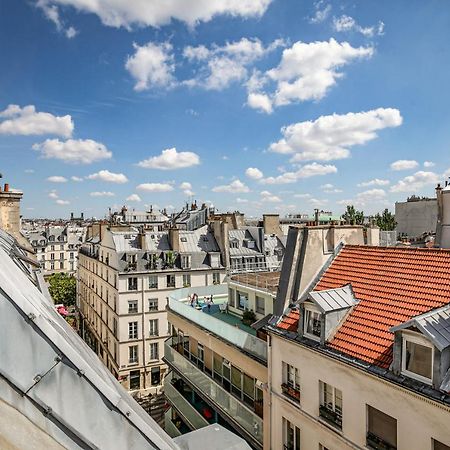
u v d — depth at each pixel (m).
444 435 9.98
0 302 2.63
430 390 10.27
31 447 2.57
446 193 25.30
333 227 18.17
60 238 109.62
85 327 63.75
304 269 17.06
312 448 14.28
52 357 2.76
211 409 22.23
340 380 13.12
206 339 21.70
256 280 24.28
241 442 4.79
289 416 15.48
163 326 44.41
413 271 14.58
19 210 19.25
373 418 12.17
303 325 14.89
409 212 77.44
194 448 4.57
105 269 49.31
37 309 2.98
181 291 27.88
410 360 11.13
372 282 15.30
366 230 21.27
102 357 50.84
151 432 3.20
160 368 44.06
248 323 22.78
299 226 17.81
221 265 47.81
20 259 8.34
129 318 42.72
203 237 50.03
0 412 2.53
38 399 2.71
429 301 12.91
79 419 2.84
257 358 17.62
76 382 2.83
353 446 12.55
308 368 14.51
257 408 17.75
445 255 14.30
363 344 12.93
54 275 92.31
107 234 49.09
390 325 12.97
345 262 17.39
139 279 43.28
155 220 105.69
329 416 13.48
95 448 2.90
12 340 2.65
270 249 53.06
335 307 14.11
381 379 11.51
